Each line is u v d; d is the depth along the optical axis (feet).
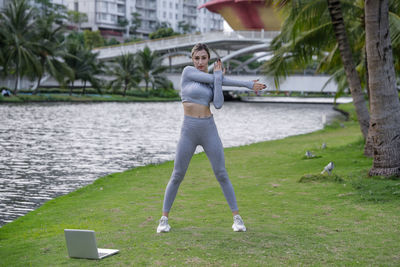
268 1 43.37
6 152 52.19
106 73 221.87
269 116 130.31
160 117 118.01
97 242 16.06
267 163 42.86
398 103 29.78
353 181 28.86
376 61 29.63
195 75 16.55
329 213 21.36
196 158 48.80
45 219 23.13
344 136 68.80
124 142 65.21
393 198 23.86
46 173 40.34
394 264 13.43
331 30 48.29
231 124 101.71
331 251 14.65
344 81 85.40
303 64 52.19
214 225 19.12
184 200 26.17
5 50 156.04
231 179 33.96
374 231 17.52
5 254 15.85
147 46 228.22
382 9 29.71
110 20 441.68
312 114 141.08
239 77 225.97
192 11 518.78
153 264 13.32
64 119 101.45
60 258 14.48
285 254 14.21
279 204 24.09
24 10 154.92
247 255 14.02
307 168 37.70
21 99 156.97
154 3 476.13
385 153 29.55
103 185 33.53
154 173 38.65
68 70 175.83
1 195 31.63
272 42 51.21
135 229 18.81
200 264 13.20
